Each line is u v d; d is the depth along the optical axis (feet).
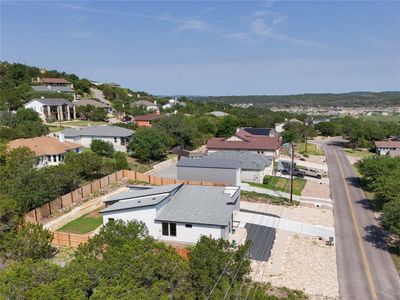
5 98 274.98
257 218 125.39
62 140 181.68
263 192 157.58
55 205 116.88
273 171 195.11
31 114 235.81
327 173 207.82
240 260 60.95
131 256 55.57
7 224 87.86
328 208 142.20
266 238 107.86
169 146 227.40
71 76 482.28
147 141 199.31
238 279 59.62
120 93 476.95
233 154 192.75
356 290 81.97
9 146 155.43
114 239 69.31
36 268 51.31
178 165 158.30
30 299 45.65
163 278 53.72
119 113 355.36
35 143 167.12
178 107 478.18
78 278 49.34
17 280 48.32
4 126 217.15
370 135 314.96
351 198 156.97
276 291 79.05
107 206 110.63
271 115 456.86
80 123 285.23
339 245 106.52
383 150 281.74
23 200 105.70
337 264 94.48
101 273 52.29
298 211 136.46
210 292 52.65
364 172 166.50
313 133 373.61
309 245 105.60
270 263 92.38
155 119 266.57
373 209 141.59
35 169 120.06
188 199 108.58
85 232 104.32
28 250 78.48
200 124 297.33
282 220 125.18
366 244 107.55
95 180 148.46
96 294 45.44
